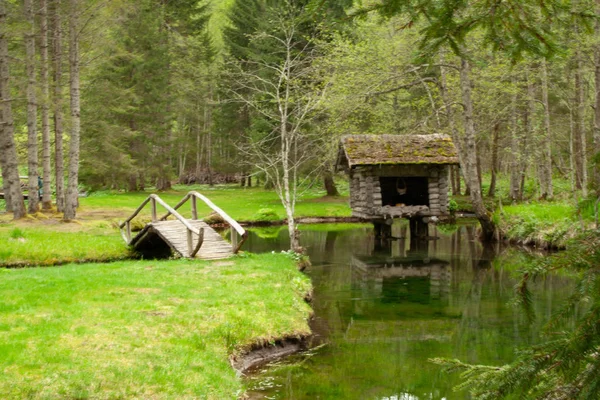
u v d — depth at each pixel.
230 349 8.40
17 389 5.87
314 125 26.84
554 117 34.34
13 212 23.00
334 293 13.81
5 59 21.59
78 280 11.33
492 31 4.10
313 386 7.64
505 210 24.12
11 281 11.09
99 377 6.39
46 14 23.17
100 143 36.81
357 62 22.53
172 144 47.91
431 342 9.67
